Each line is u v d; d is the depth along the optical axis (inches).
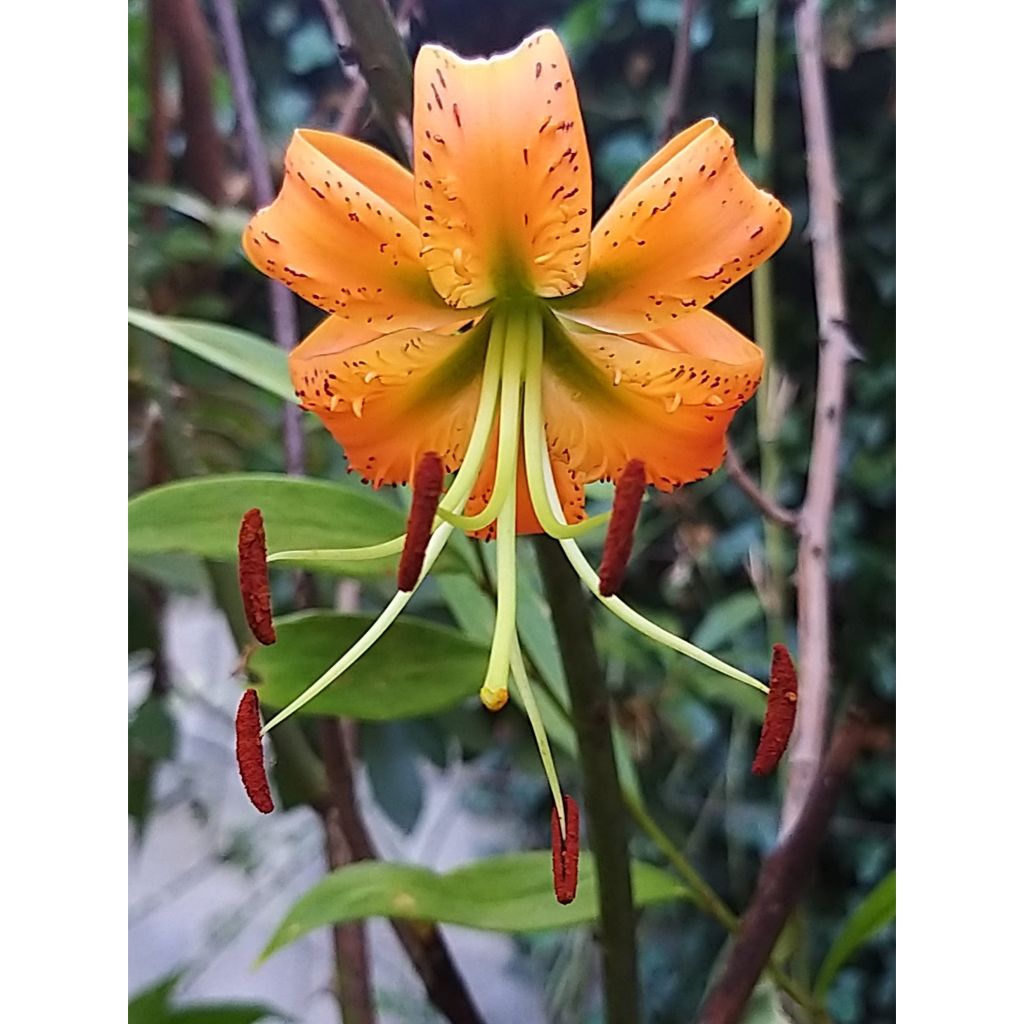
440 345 6.0
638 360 5.9
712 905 7.3
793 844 6.6
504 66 5.1
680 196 5.3
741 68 14.7
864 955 18.1
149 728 11.1
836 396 8.6
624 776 7.5
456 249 5.3
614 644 15.5
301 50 13.4
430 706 6.8
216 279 12.0
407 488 8.0
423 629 6.9
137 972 15.1
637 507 5.5
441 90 5.0
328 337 6.0
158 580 10.9
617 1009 6.1
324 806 8.7
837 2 11.6
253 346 7.3
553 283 5.4
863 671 16.3
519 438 6.2
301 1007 15.9
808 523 8.4
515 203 5.2
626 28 15.1
